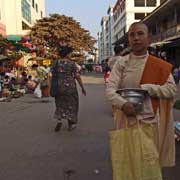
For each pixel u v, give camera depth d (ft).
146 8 258.78
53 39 167.63
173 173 18.07
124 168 11.89
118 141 11.94
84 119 34.73
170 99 12.44
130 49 12.74
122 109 11.85
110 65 32.37
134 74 12.28
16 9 153.07
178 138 22.12
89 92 71.26
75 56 179.32
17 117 37.11
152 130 12.12
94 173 18.39
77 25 176.45
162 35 137.18
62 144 24.48
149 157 11.72
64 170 18.93
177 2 117.08
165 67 12.17
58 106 29.09
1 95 56.13
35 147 23.77
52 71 29.12
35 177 17.92
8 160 20.88
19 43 78.64
